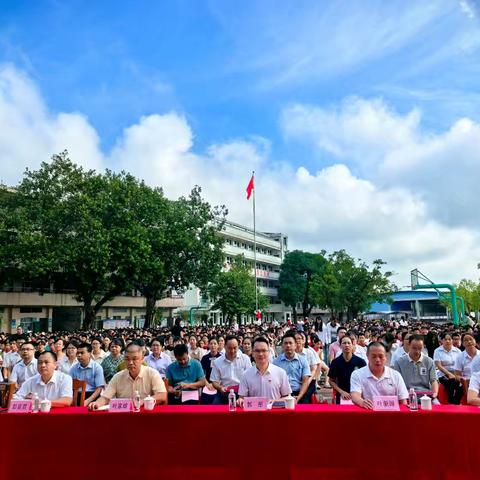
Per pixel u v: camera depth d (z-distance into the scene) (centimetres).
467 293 5728
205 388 842
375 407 483
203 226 3859
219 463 479
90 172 3447
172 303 5494
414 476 458
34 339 1686
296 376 794
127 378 634
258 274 7306
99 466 486
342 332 1232
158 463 483
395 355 867
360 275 6191
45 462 490
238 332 1886
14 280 3428
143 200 3475
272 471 473
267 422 479
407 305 8312
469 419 456
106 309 4741
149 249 3259
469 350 895
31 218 3194
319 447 472
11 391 650
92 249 3009
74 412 503
